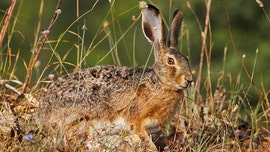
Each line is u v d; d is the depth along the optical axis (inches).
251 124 514.0
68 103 452.1
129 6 1649.9
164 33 471.2
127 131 460.4
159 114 466.0
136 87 460.8
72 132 445.7
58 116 450.6
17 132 434.0
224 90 535.8
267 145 486.6
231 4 1254.9
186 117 510.6
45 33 487.2
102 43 1483.8
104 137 444.5
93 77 462.0
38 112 458.9
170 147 469.1
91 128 449.4
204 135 461.7
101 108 455.2
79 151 421.4
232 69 1163.9
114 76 463.2
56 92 455.8
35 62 498.0
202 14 1198.9
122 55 1398.9
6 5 1593.3
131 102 457.7
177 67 460.1
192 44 1171.3
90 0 1662.2
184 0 1203.2
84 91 454.6
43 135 430.9
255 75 1166.3
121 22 1577.3
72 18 1635.1
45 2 1641.2
